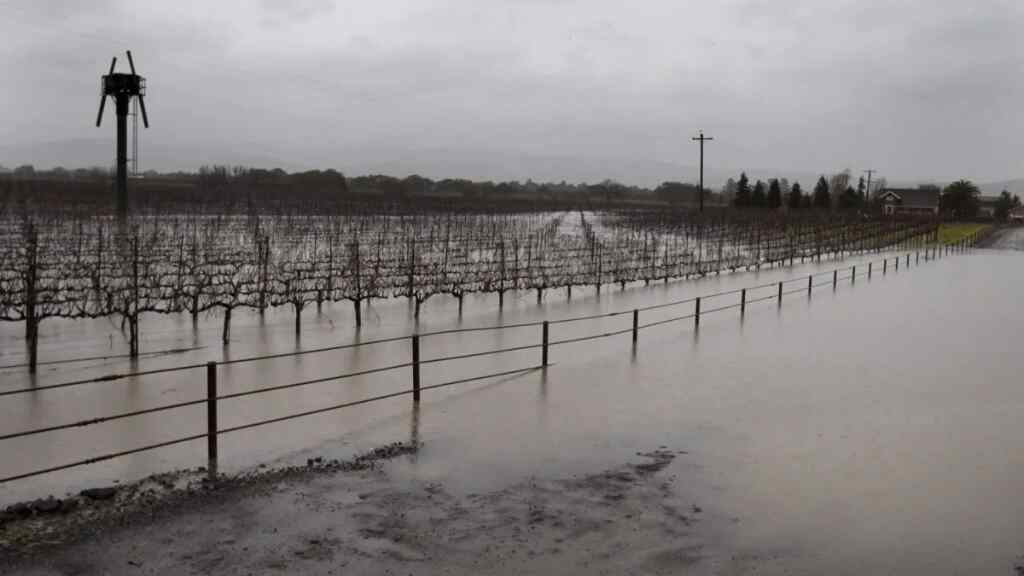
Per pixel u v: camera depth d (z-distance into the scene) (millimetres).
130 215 43750
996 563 6738
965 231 84875
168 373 13586
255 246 31000
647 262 34125
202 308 18438
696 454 9570
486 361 15016
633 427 10688
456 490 8195
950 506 8016
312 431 10258
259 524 7188
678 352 16250
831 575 6469
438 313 21688
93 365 14398
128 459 9047
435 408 11508
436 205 70125
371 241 34469
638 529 7285
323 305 22500
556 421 10922
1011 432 10758
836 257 49062
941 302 26031
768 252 43375
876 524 7527
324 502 7766
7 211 40875
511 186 164625
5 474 8523
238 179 101375
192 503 7648
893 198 121125
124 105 41531
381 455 9312
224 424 10531
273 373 13656
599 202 122500
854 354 16406
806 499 8141
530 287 24875
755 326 20094
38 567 6215
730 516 7652
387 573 6281
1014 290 30062
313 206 57938
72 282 23453
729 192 155750
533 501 7930
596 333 18531
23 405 11352
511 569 6402
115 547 6625
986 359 16094
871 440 10273
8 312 18188
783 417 11352
